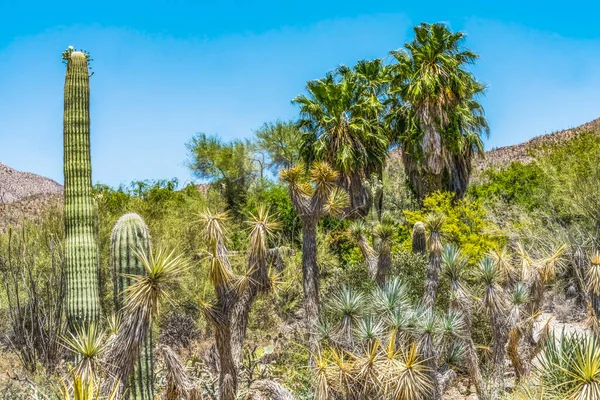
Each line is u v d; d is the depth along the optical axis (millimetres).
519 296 6539
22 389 6664
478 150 20453
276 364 8070
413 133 19750
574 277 12383
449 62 19312
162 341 9984
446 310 8250
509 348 6512
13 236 11859
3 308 10141
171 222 15062
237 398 6000
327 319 7199
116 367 4117
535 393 4836
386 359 4887
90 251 8133
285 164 26312
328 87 19516
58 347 8898
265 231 6000
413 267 9391
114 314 5188
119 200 19000
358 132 19094
